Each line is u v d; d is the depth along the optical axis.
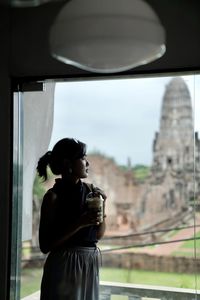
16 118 2.31
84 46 1.15
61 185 1.96
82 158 1.96
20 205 2.33
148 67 2.05
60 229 1.90
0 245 2.23
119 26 1.09
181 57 2.00
